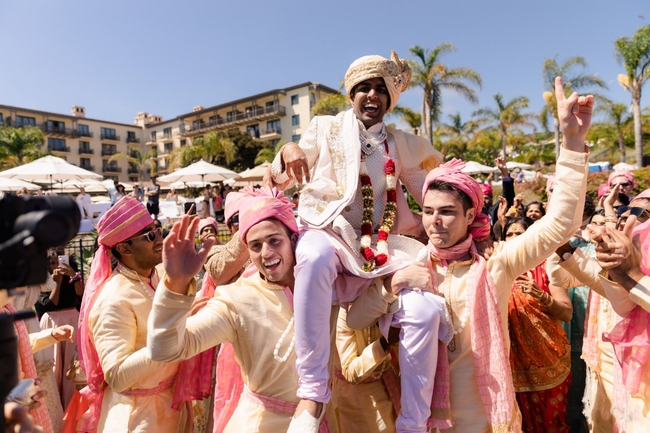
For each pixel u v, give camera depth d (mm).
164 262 1805
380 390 2502
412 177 2535
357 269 2041
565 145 2102
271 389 2141
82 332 2600
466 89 26359
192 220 1825
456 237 2188
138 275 2615
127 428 2377
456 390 2078
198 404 3207
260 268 2127
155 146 66250
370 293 2072
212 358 2584
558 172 2107
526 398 3240
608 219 3842
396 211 2426
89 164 62938
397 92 2430
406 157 2488
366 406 2459
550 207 2135
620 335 2215
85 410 2809
